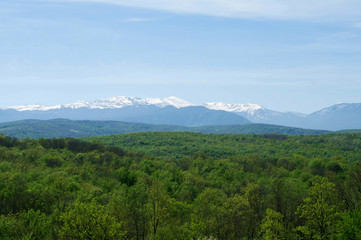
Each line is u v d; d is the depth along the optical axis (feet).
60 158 454.81
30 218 187.11
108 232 158.20
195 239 190.90
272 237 187.21
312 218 197.77
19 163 387.14
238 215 213.66
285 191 257.96
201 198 228.43
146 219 206.18
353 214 165.89
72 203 218.18
